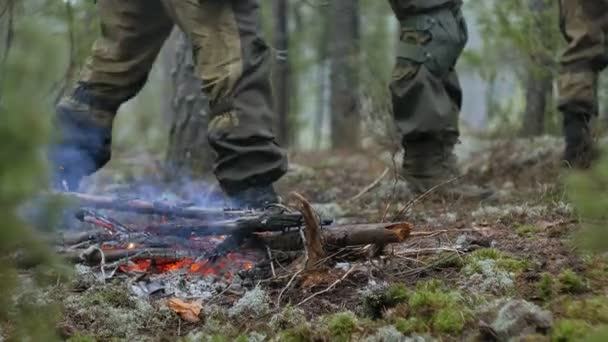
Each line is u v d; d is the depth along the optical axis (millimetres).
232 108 3715
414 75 4883
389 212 4727
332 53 12102
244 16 3781
